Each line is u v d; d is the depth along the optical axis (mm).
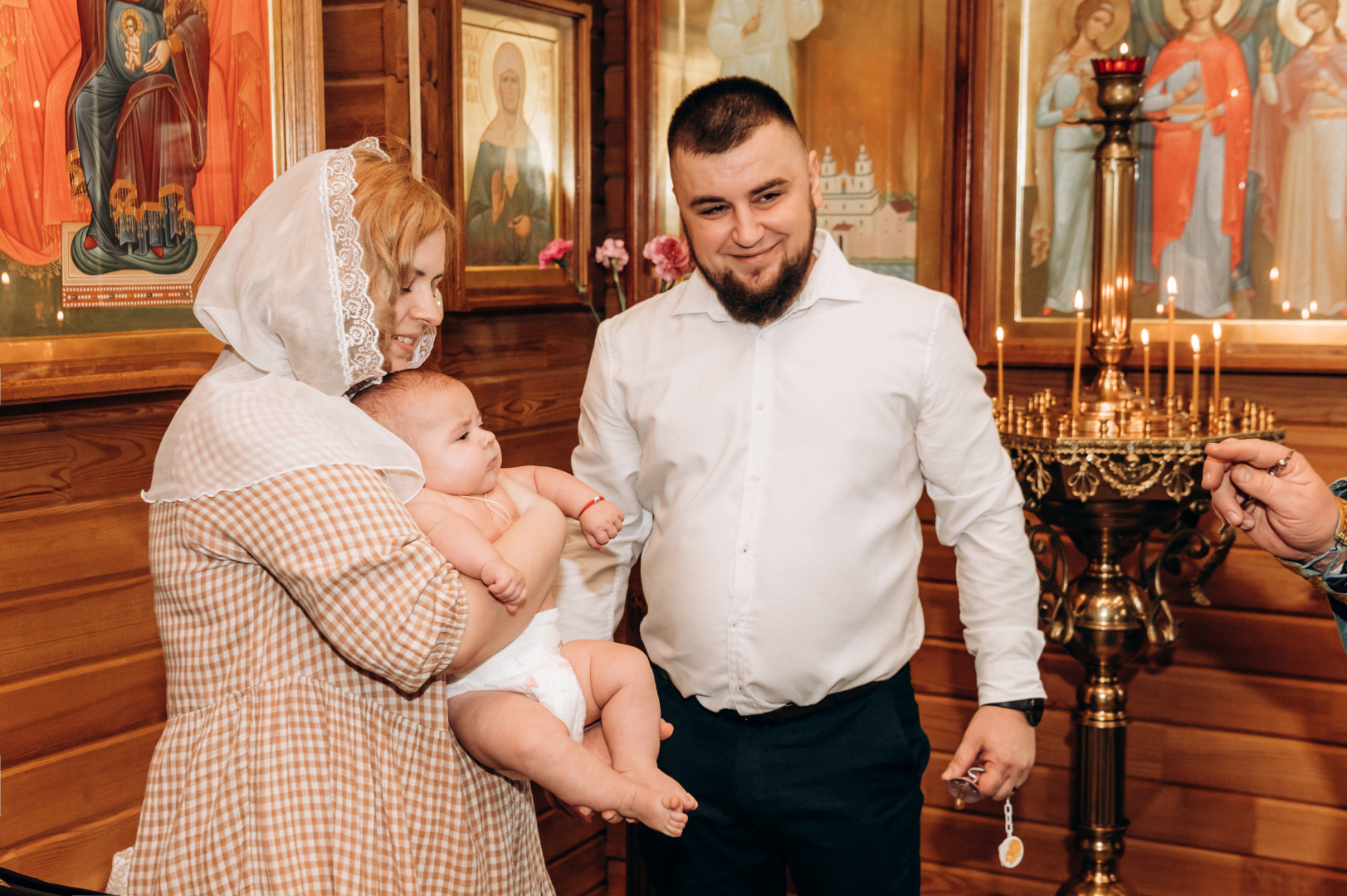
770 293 1776
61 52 1714
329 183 1291
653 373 1946
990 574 1896
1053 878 2869
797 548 1807
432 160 2455
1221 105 2518
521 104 2797
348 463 1247
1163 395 2648
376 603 1199
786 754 1836
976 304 2787
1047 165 2688
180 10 1896
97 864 1873
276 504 1209
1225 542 2275
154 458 1959
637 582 2857
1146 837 2775
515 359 2885
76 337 1767
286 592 1272
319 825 1208
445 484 1411
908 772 1886
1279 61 2459
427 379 1432
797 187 1737
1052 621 2350
